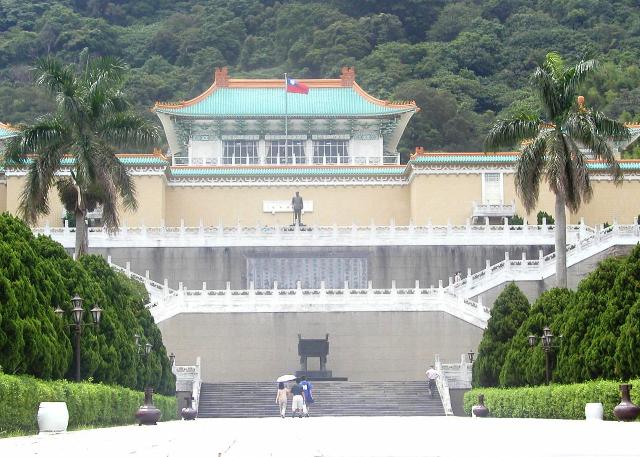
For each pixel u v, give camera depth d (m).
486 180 109.38
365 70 194.12
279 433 34.84
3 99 179.62
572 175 65.25
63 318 47.34
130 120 66.19
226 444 27.44
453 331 81.88
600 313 47.41
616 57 196.25
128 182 66.00
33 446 26.44
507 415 54.22
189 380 72.00
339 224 112.06
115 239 96.50
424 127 172.50
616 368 43.09
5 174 105.31
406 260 96.56
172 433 35.16
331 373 78.81
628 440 26.22
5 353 38.56
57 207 105.75
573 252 89.69
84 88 66.31
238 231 96.88
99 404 43.78
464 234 97.25
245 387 73.62
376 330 82.19
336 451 24.05
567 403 44.62
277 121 124.44
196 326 81.69
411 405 69.31
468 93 190.62
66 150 65.06
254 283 96.25
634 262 45.50
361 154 125.94
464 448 24.52
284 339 82.00
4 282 39.31
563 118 66.25
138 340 59.41
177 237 96.81
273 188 112.25
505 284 88.00
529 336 56.91
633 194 110.62
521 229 98.31
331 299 82.81
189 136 125.12
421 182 109.25
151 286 87.38
